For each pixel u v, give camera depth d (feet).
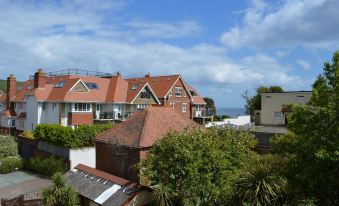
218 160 56.13
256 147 87.51
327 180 43.78
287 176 49.52
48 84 178.70
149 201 67.82
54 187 76.33
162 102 193.47
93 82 178.60
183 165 57.21
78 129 111.55
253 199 48.14
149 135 76.84
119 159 79.30
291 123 49.26
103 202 67.92
